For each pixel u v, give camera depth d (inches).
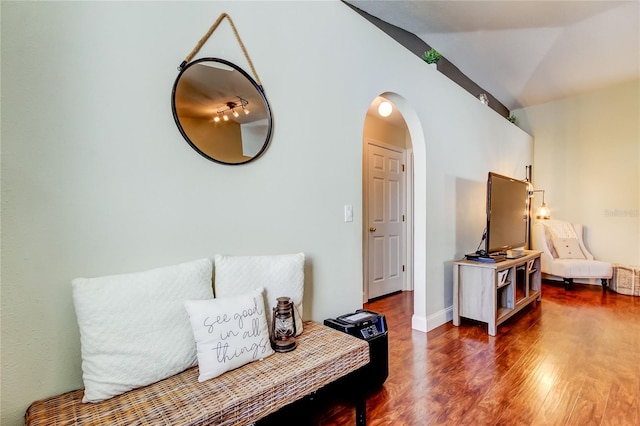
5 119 38.8
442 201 115.9
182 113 52.8
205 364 44.6
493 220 116.0
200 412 37.4
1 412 38.8
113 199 46.4
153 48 49.9
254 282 56.3
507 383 72.1
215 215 57.1
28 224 40.3
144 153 49.1
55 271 42.1
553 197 192.4
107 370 40.1
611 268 155.5
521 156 181.3
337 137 78.7
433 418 60.1
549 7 104.7
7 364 39.1
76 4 43.3
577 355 86.6
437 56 111.3
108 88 45.9
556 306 135.0
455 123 123.9
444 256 116.7
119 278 43.6
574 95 183.2
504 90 175.9
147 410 37.8
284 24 67.2
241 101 60.2
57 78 42.0
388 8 102.7
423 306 106.5
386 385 71.6
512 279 114.8
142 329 42.9
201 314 45.9
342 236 80.3
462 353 88.2
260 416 41.8
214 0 56.6
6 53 38.8
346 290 81.4
